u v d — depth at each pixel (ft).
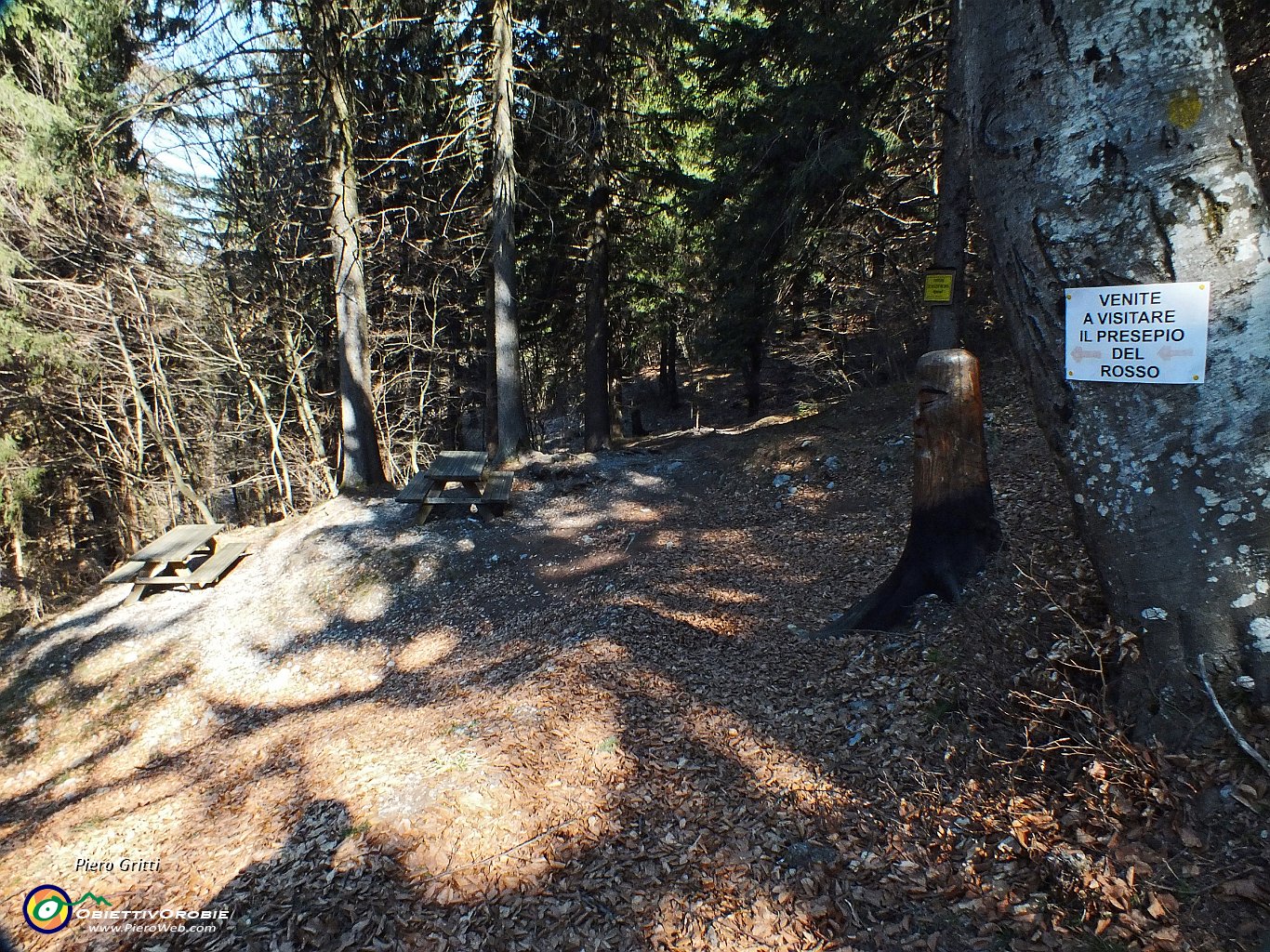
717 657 17.39
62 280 43.16
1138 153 7.59
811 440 36.73
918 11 31.35
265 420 60.44
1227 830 7.57
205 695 25.68
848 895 9.53
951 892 9.02
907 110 34.91
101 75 37.14
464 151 41.93
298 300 52.95
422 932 10.24
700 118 46.06
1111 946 7.41
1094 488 8.80
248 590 32.12
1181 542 8.09
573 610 24.03
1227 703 7.94
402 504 38.27
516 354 43.04
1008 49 8.50
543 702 16.35
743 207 38.32
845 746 12.47
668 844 11.29
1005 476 22.86
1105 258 8.04
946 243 27.91
